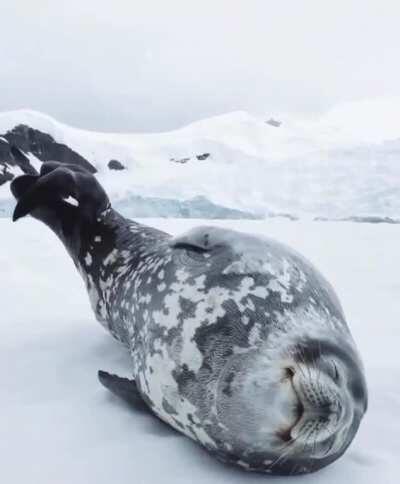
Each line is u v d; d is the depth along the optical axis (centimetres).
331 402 127
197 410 151
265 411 135
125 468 147
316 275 176
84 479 141
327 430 127
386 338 278
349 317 324
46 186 243
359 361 152
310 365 137
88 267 238
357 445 166
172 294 171
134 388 182
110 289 222
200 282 167
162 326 167
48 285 382
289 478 147
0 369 224
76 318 297
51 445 160
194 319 159
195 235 184
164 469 147
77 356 238
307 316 155
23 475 143
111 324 229
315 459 141
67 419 177
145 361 170
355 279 457
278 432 133
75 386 206
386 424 180
